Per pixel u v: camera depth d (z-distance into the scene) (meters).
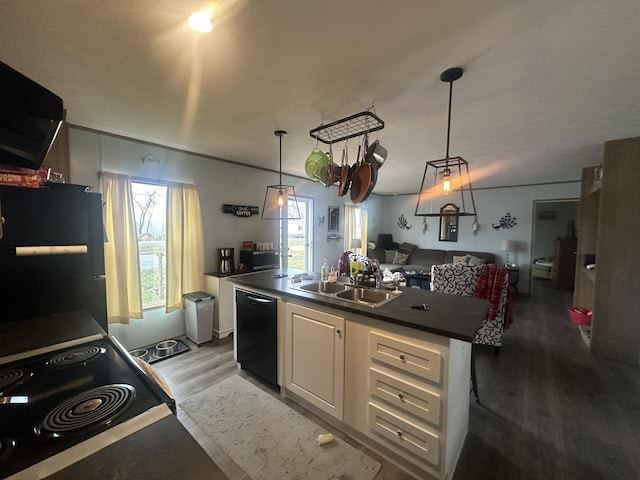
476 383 2.21
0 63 0.80
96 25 1.27
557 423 1.93
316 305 1.92
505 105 2.09
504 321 2.90
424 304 1.77
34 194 1.41
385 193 7.39
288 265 5.05
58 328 1.27
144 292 3.16
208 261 3.67
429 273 5.30
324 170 2.22
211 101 2.04
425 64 1.57
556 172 4.43
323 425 1.91
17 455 0.56
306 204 5.50
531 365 2.76
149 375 0.90
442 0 1.12
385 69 1.62
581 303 3.86
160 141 3.02
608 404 2.14
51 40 1.37
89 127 2.60
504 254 5.97
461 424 1.67
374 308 1.68
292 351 2.10
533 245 5.68
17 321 1.36
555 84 1.78
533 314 4.41
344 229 6.30
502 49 1.43
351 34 1.33
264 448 1.72
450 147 3.17
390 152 3.40
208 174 3.64
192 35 1.34
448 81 1.74
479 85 1.80
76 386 0.82
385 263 6.83
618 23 1.23
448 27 1.28
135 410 0.71
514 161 3.78
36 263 1.44
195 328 3.18
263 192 4.37
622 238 2.81
